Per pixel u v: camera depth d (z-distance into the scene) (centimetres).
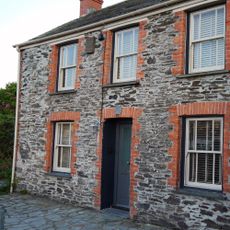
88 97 1080
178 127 857
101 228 820
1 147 1862
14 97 2270
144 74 945
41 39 1239
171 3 894
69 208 1033
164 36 916
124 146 1031
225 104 781
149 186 895
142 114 934
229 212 745
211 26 851
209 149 816
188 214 810
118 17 1005
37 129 1230
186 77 855
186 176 845
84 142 1072
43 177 1185
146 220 890
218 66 827
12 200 1130
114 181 1042
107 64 1042
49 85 1208
